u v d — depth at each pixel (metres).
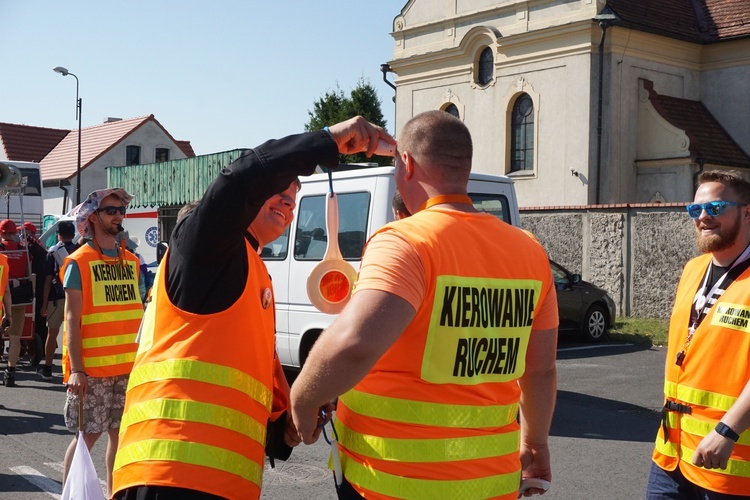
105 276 4.95
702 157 20.05
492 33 22.81
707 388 3.19
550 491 5.75
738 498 3.07
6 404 8.73
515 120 22.78
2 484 5.88
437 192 2.38
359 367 2.10
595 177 20.70
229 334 2.53
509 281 2.38
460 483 2.23
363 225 7.87
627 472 6.25
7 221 10.29
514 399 2.45
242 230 2.46
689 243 15.43
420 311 2.21
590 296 13.72
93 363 4.82
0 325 8.24
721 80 22.34
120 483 2.54
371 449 2.27
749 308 3.12
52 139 49.06
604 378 10.41
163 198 22.23
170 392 2.50
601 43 20.52
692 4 23.50
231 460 2.50
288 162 2.40
